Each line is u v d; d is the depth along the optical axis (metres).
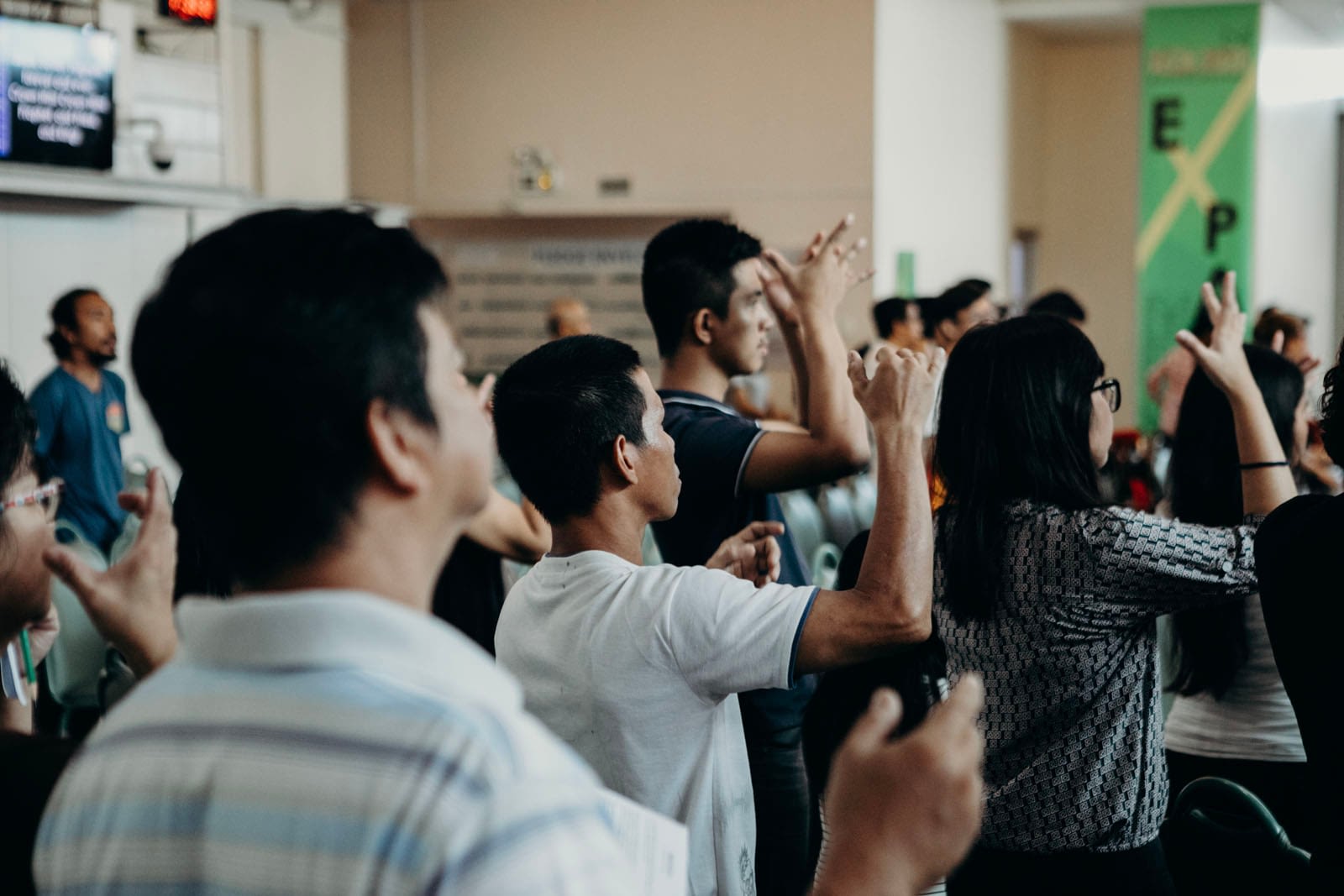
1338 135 13.14
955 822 0.76
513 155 10.05
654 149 9.72
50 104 6.39
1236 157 10.38
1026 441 1.75
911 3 9.61
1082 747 1.71
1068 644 1.71
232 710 0.73
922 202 9.96
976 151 11.01
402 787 0.67
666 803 1.42
